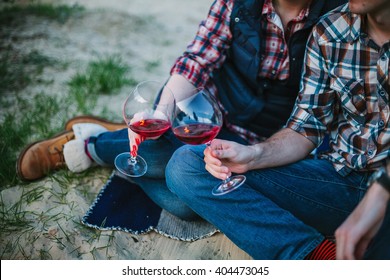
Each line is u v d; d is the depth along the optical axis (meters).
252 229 2.06
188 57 2.60
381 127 2.03
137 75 4.58
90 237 2.50
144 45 5.47
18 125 3.47
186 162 2.17
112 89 4.19
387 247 1.74
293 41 2.39
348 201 2.16
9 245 2.47
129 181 2.88
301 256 1.99
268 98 2.59
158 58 5.08
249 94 2.60
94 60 4.81
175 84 2.58
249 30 2.44
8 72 4.36
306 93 2.24
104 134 2.86
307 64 2.23
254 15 2.41
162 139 2.49
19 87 4.15
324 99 2.21
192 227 2.57
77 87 4.12
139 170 2.50
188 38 5.91
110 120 3.65
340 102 2.21
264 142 2.23
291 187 2.17
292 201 2.18
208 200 2.13
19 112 3.72
